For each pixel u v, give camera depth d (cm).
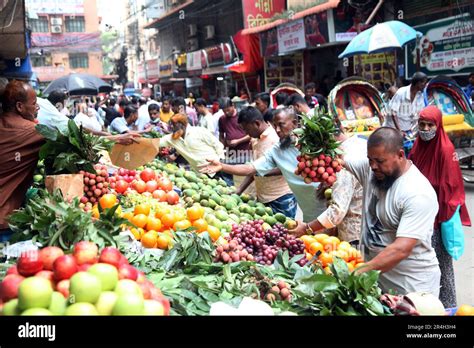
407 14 1320
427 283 324
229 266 291
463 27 1140
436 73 1241
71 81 1345
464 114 912
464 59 1148
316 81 1695
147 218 368
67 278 211
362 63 1441
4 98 399
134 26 3947
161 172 600
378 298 265
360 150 384
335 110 634
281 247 349
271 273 300
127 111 983
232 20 2328
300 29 1524
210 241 335
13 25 681
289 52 1653
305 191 479
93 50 3409
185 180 589
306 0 1666
